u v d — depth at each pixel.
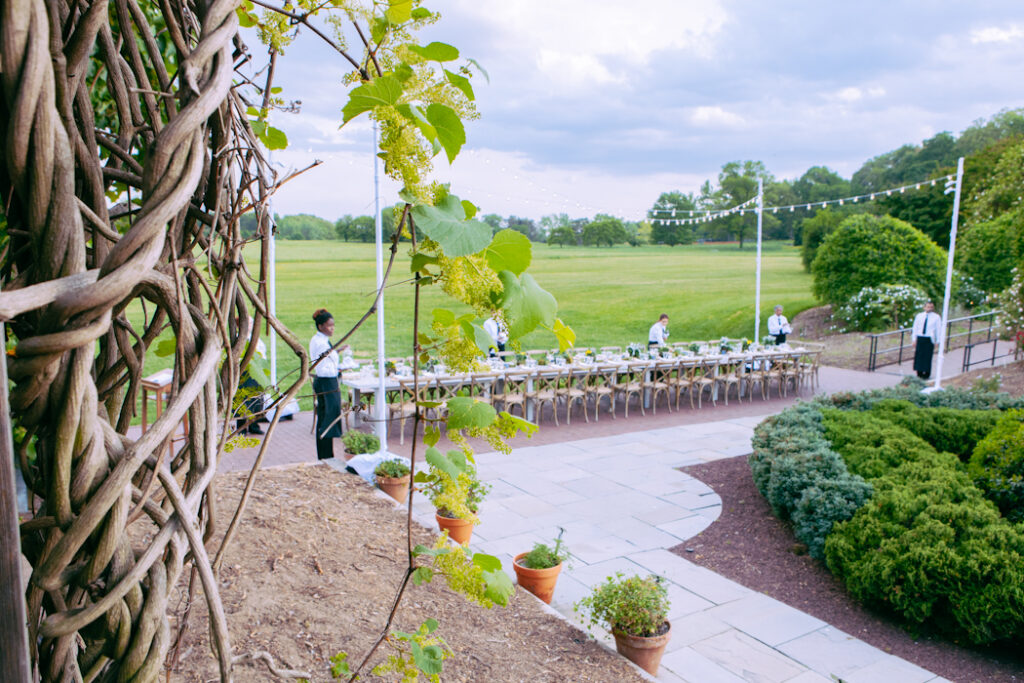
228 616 3.13
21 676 0.59
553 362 11.34
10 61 0.56
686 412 11.73
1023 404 7.64
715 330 22.55
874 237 20.11
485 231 0.99
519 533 6.07
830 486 5.50
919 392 8.34
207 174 0.90
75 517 0.64
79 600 0.69
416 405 1.26
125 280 0.59
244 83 1.08
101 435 0.65
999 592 4.09
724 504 6.94
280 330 1.04
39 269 0.61
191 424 0.77
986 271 20.69
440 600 3.76
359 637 3.13
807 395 13.22
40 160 0.58
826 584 5.18
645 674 3.36
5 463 0.58
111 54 0.84
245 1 1.00
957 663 4.16
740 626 4.54
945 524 4.63
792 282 27.91
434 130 0.98
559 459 8.61
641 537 6.06
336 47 1.05
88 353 0.61
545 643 3.55
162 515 0.72
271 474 5.65
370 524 4.69
